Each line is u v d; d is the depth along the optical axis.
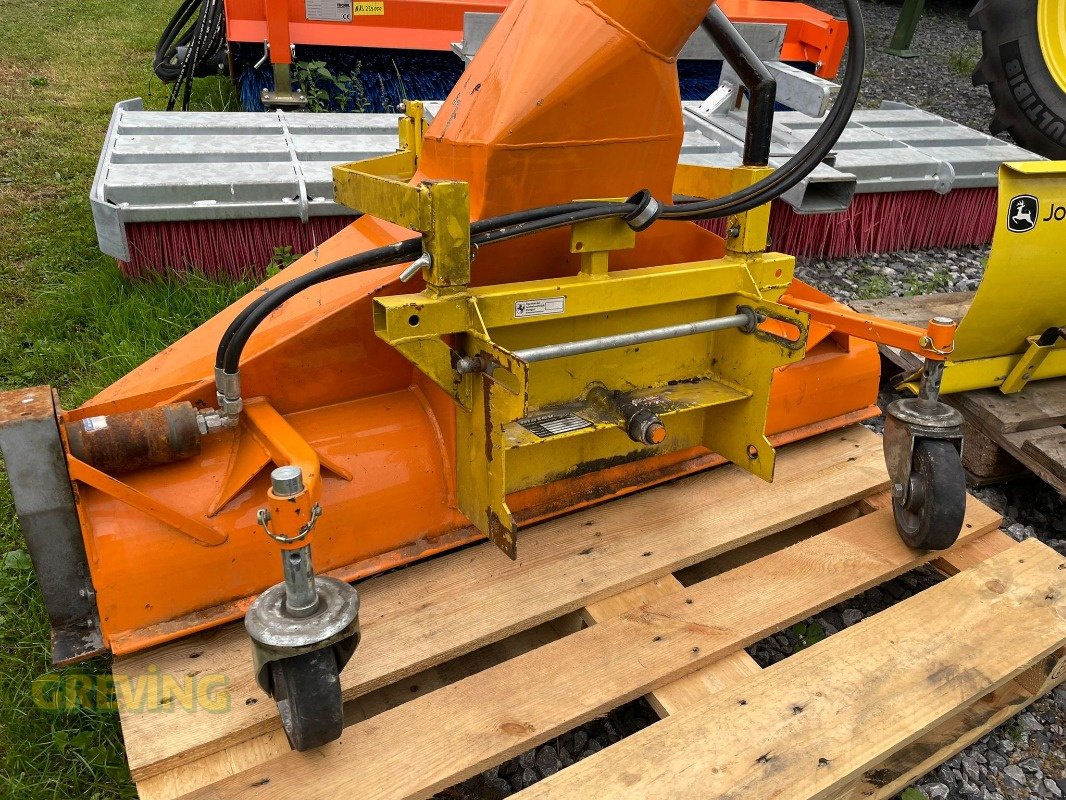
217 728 1.53
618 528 2.10
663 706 1.69
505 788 1.74
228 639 1.72
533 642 2.00
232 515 1.68
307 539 1.33
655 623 1.83
